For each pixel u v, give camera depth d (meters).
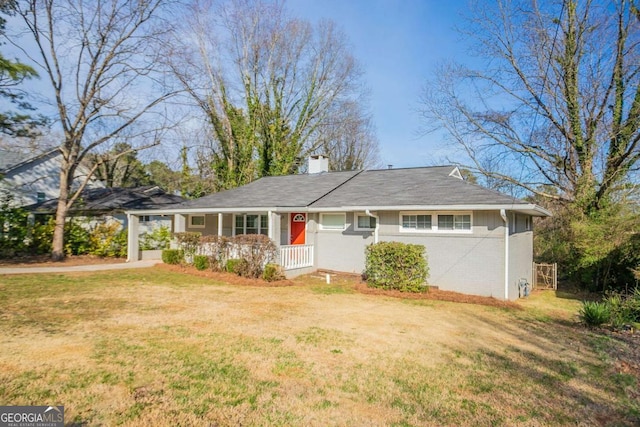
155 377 4.67
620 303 8.92
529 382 5.01
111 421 3.63
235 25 27.55
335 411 4.03
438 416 4.02
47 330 6.43
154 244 21.80
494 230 11.02
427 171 15.73
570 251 14.26
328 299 10.09
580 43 15.99
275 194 16.62
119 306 8.51
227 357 5.45
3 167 24.03
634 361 5.99
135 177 38.97
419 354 5.93
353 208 13.06
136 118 18.61
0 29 15.66
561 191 17.92
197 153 32.03
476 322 8.16
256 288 11.47
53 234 18.31
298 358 5.53
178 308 8.48
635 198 13.75
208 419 3.74
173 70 18.36
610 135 14.56
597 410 4.30
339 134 34.12
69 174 18.16
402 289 11.12
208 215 18.73
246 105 27.77
